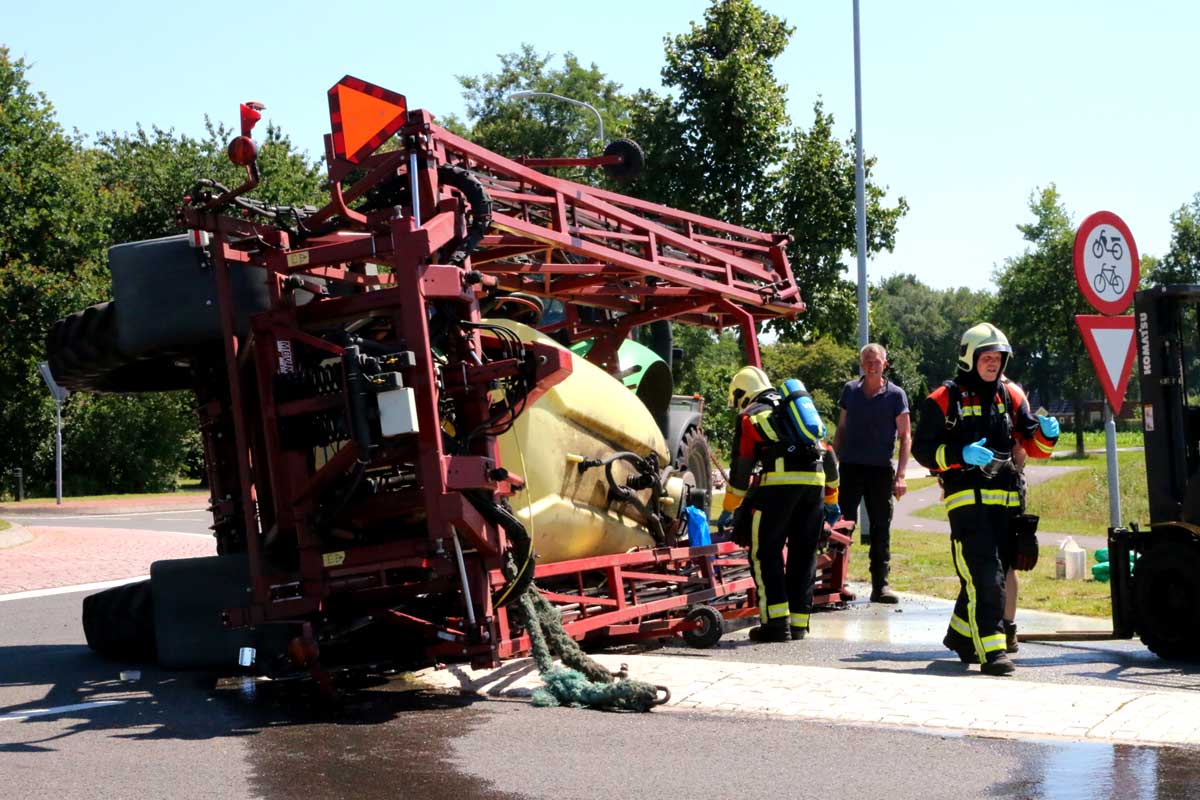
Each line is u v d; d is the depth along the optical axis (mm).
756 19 18984
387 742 5141
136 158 44406
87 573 14570
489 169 7711
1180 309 7270
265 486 6570
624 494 8164
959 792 4199
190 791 4430
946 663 7035
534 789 4328
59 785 4562
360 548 6039
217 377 7449
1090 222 7887
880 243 19359
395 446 5902
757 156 18797
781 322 19188
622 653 7668
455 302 6180
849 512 10141
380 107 6211
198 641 6926
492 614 6223
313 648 5957
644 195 18984
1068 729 4988
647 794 4250
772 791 4258
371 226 6449
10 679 7223
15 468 45594
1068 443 77062
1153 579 6953
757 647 7801
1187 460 7207
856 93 17891
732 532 8430
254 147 6336
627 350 10664
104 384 8742
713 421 31359
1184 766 4445
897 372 83375
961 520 6727
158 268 7023
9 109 34875
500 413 6211
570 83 60219
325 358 6375
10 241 35094
